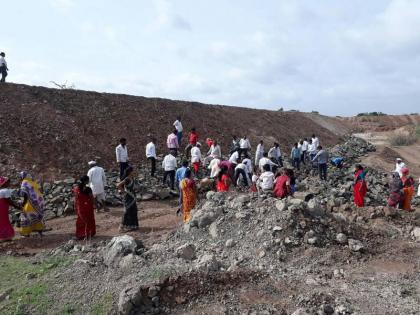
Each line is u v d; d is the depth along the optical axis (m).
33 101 19.42
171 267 6.41
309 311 5.74
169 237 9.15
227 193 10.35
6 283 6.87
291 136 33.72
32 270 7.33
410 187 12.98
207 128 26.66
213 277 6.27
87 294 6.14
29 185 10.02
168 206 13.75
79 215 9.74
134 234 10.12
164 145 21.02
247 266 7.22
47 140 16.94
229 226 8.79
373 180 19.22
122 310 5.60
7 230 9.69
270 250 7.87
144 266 6.59
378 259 8.04
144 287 5.86
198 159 16.83
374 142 41.84
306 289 6.45
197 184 14.95
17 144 15.90
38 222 10.02
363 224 10.05
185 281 6.08
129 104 24.14
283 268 7.34
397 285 6.89
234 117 31.59
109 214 12.38
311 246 8.09
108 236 10.00
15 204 9.95
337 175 21.09
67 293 6.25
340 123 49.75
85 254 7.80
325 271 7.35
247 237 8.40
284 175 10.41
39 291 6.36
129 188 10.55
